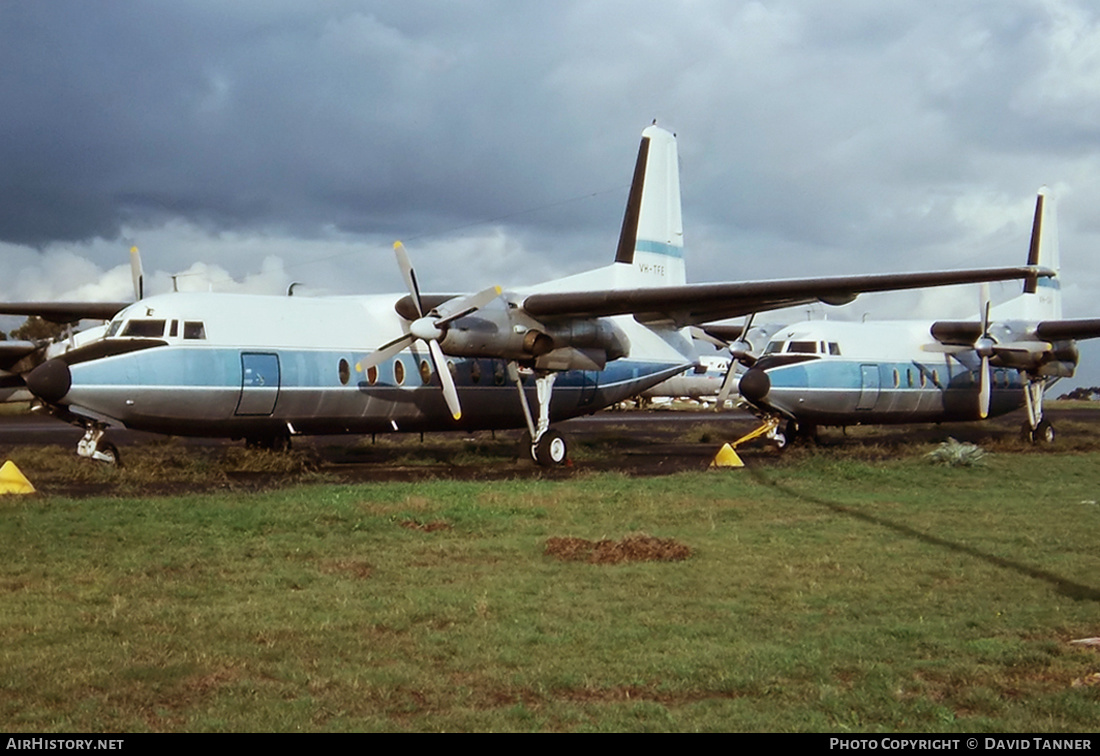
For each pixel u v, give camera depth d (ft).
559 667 20.76
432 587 27.86
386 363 64.90
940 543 34.81
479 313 62.28
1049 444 91.25
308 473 59.41
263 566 30.27
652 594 27.14
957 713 18.17
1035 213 104.27
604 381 76.95
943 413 94.17
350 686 19.44
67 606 25.03
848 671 20.56
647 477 56.24
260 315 60.18
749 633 23.27
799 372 81.97
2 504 39.60
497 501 43.88
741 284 59.67
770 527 38.42
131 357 54.34
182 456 68.33
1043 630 23.36
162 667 20.25
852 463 62.44
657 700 19.08
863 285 59.52
